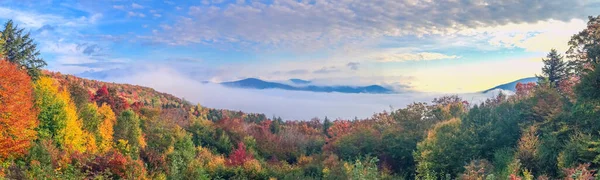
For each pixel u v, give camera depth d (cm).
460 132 2877
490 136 2720
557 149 2077
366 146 4000
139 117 4691
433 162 2717
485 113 3056
